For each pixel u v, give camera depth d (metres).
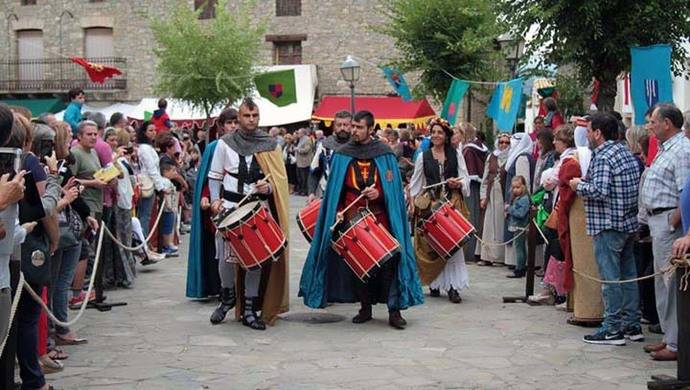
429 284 9.52
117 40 33.19
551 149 10.48
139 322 8.35
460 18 20.89
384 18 30.66
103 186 8.66
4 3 34.25
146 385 6.18
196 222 8.67
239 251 7.56
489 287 10.48
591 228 7.38
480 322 8.43
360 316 8.40
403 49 22.05
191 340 7.60
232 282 8.31
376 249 7.68
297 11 31.41
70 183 6.54
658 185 6.86
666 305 6.87
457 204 9.73
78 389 6.07
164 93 28.88
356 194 8.16
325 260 8.25
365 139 8.26
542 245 10.91
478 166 12.22
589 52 11.95
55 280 6.94
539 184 10.25
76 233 7.29
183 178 14.02
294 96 23.17
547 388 6.16
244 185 8.06
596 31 11.45
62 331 7.38
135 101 33.06
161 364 6.77
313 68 30.89
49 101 33.69
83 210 7.39
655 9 11.45
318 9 31.19
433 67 21.38
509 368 6.70
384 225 8.21
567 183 8.09
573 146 9.16
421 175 9.63
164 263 12.41
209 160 8.43
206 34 27.88
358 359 6.97
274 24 31.59
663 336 7.66
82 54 33.53
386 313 8.91
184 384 6.21
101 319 8.48
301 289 8.38
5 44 34.25
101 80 23.22
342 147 8.27
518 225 11.06
